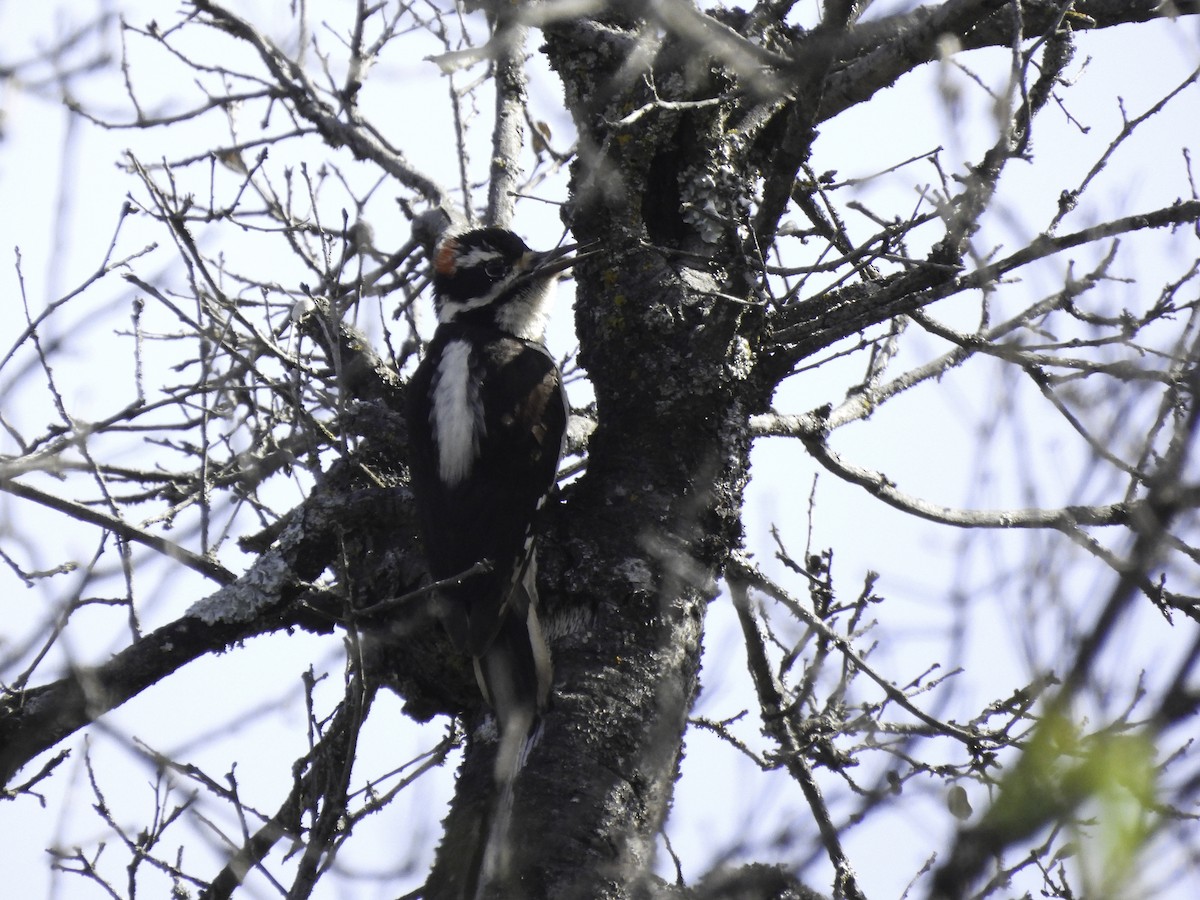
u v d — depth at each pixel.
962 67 10.03
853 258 9.36
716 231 10.69
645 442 10.26
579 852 8.96
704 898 6.28
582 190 10.78
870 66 10.98
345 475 11.22
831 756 11.09
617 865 8.96
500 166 13.79
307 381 11.09
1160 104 10.41
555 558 10.22
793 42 11.29
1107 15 11.91
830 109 11.38
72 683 9.77
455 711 11.07
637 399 10.34
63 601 9.00
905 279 10.25
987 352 11.02
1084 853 4.44
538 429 11.34
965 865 4.39
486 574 10.23
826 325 10.46
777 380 10.61
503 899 8.87
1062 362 10.29
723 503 10.20
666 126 10.70
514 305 12.67
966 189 9.30
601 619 9.81
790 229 11.34
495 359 11.74
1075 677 4.48
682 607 9.85
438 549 10.51
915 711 10.85
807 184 11.38
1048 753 4.43
